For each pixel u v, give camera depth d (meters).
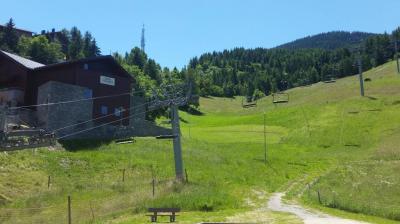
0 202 38.66
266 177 56.47
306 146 78.56
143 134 71.00
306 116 99.38
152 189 42.00
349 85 132.38
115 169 51.22
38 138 46.00
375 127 82.50
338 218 34.78
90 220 32.44
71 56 179.25
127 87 71.25
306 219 33.03
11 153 48.78
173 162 56.53
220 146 76.12
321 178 55.81
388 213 37.75
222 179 52.00
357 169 59.00
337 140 79.25
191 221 31.75
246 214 35.50
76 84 64.25
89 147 57.78
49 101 59.56
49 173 47.25
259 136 89.19
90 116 63.91
